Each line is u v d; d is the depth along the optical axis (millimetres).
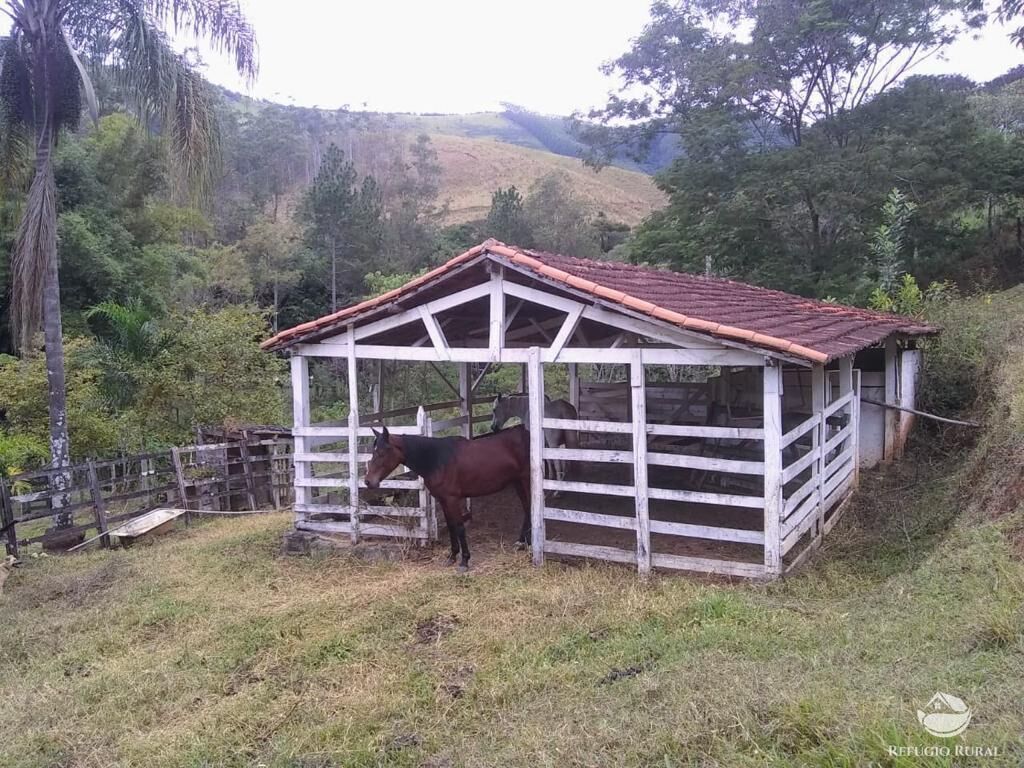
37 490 13320
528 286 7414
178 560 8688
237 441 12766
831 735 3383
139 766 4320
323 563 8109
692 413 11094
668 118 25016
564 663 5188
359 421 9320
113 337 16562
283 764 4199
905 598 5480
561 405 9086
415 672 5285
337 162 34656
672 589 6402
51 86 10266
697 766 3416
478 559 7820
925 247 20938
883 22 20953
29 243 10141
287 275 32156
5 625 6836
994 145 20734
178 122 10227
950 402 11422
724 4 23969
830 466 8070
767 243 21531
